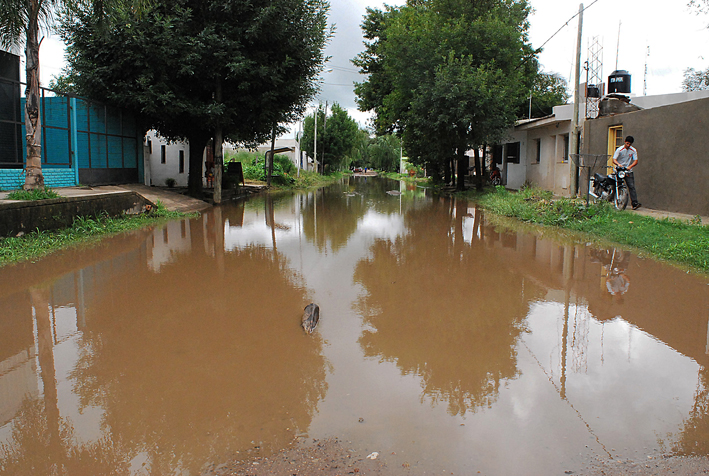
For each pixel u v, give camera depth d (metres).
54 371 3.67
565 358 3.89
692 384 3.44
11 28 9.60
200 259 7.69
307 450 2.68
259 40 15.58
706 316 4.80
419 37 19.73
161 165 23.58
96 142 15.42
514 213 13.32
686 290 5.64
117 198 11.42
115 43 14.05
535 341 4.25
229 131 18.30
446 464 2.55
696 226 8.65
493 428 2.90
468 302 5.38
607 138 14.28
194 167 18.67
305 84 17.66
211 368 3.72
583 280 6.23
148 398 3.26
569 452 2.66
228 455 2.65
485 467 2.53
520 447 2.70
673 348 4.07
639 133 12.53
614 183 12.46
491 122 18.33
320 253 8.27
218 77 15.57
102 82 14.55
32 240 8.32
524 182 21.59
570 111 16.86
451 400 3.23
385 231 10.95
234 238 9.86
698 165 10.35
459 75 17.77
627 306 5.14
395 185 37.66
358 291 5.85
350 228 11.50
